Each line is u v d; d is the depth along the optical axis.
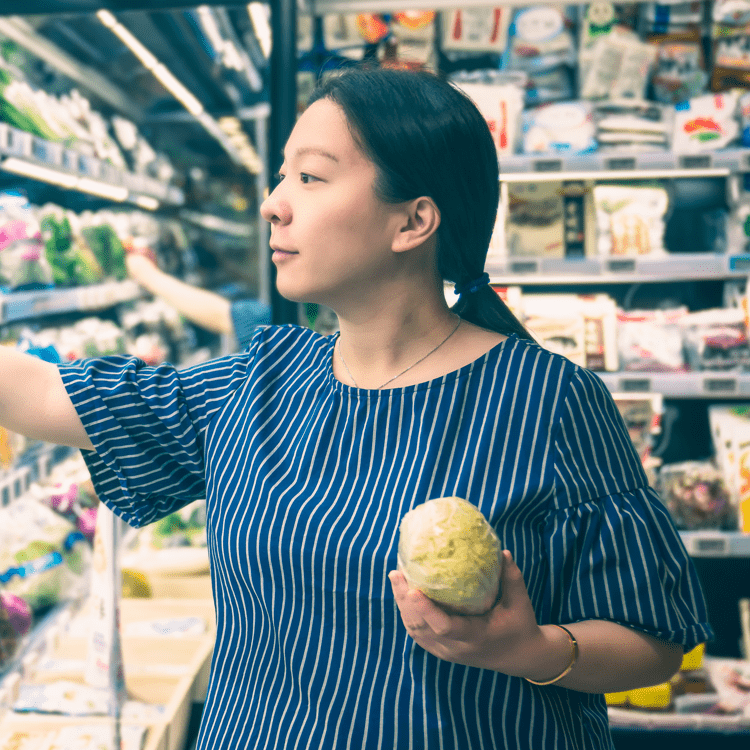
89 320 2.95
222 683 0.80
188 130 4.52
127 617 2.02
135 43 2.79
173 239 4.28
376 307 0.77
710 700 1.91
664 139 2.12
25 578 1.94
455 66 2.35
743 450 2.01
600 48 2.18
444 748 0.68
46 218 2.55
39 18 2.48
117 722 1.49
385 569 0.69
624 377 2.05
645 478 0.77
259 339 0.93
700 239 2.28
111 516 1.58
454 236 0.78
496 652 0.61
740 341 2.10
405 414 0.76
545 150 2.12
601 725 0.79
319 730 0.71
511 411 0.74
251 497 0.77
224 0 1.88
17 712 1.59
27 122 2.26
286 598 0.73
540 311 2.17
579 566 0.70
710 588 2.23
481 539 0.60
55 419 0.86
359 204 0.71
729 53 2.19
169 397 0.87
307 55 2.09
